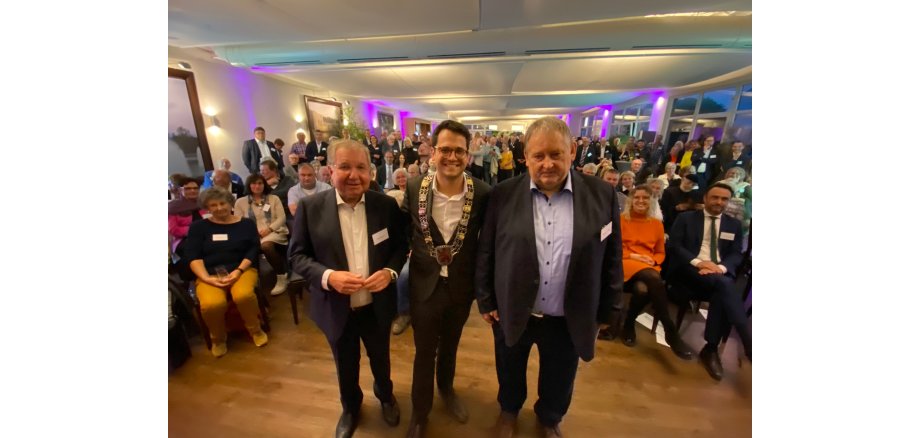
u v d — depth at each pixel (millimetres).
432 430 1305
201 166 4695
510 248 875
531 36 3725
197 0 2570
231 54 4375
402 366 1708
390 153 5305
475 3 2545
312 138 7195
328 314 1016
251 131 5621
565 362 1055
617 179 3141
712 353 1705
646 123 8242
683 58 4191
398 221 1083
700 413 1417
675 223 2027
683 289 1927
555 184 819
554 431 1278
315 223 980
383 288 978
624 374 1659
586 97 8422
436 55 4289
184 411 1429
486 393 1518
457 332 1206
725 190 1822
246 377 1646
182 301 1788
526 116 15023
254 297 1890
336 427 1331
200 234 1904
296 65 4930
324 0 2533
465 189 980
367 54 4305
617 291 926
